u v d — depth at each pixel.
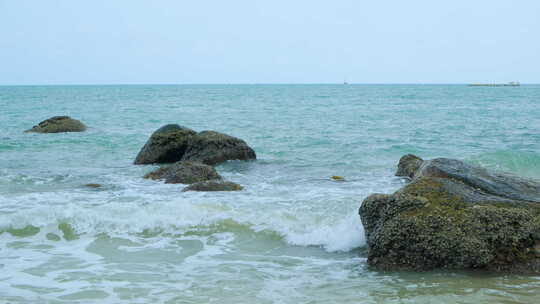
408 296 5.49
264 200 10.05
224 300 5.47
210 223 8.56
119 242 7.84
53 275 6.33
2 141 21.64
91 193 11.17
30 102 64.69
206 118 35.75
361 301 5.38
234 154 16.12
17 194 11.11
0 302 5.41
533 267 6.08
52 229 8.29
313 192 11.00
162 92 125.75
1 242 7.79
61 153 18.70
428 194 6.80
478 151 18.23
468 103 58.28
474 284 5.81
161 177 12.84
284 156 17.62
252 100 71.00
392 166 15.30
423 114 38.53
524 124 28.55
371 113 40.16
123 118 36.44
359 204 9.54
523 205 6.68
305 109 46.78
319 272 6.44
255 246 7.68
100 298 5.56
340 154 17.95
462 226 6.29
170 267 6.69
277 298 5.52
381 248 6.51
